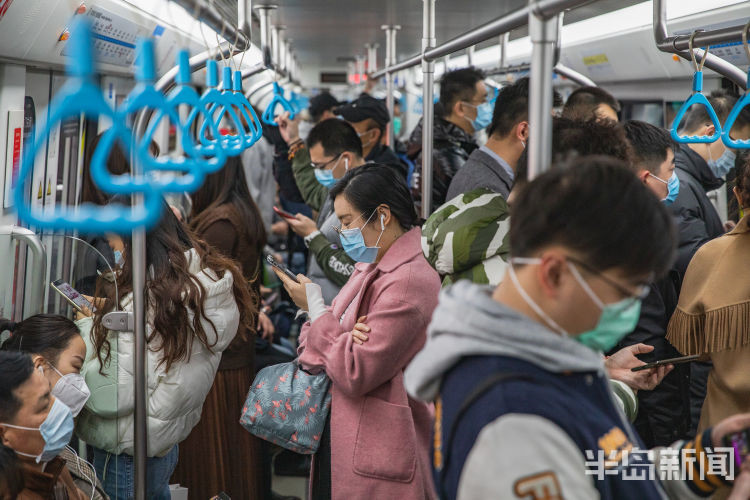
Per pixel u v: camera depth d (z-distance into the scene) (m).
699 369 2.59
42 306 2.05
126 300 2.14
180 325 2.36
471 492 1.00
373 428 2.29
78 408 2.01
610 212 0.98
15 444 1.69
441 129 3.88
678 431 2.40
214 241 3.18
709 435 1.30
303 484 4.28
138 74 1.04
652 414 2.41
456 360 1.08
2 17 2.11
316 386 2.45
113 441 2.13
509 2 3.39
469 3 3.45
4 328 1.98
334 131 3.70
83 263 2.07
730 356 1.98
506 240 1.95
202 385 2.48
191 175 1.08
